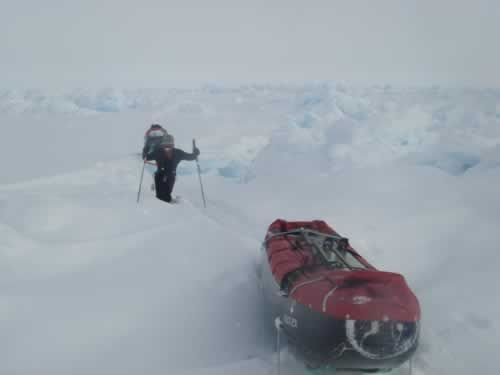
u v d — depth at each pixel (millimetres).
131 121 22906
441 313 3463
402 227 5504
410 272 4395
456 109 19078
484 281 3863
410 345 2465
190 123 21844
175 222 5320
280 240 4109
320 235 3889
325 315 2516
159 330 3188
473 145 11430
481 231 5055
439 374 2760
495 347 2963
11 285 3418
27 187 7562
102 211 5332
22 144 15539
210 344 3184
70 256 4051
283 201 7281
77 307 3270
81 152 13820
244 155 14219
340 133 11289
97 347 2920
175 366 2900
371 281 2643
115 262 4047
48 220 4793
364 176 8062
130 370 2793
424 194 6773
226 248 4691
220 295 3719
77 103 29484
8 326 2934
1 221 4590
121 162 10547
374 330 2408
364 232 5480
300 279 3010
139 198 6285
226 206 7320
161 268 4016
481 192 6504
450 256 4590
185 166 12477
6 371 2578
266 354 3113
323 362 2570
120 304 3383
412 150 11570
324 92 23031
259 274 4270
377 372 2588
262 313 3623
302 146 10953
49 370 2660
